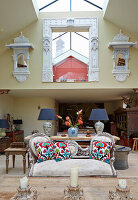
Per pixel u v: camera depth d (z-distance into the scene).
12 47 6.73
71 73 8.54
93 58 6.79
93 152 3.53
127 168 4.47
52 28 6.99
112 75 6.73
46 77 6.74
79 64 9.14
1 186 2.06
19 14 6.07
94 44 6.81
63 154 3.46
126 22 6.39
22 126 9.23
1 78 6.78
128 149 4.43
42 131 9.20
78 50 9.47
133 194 1.84
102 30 6.88
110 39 6.84
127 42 6.56
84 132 6.50
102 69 6.75
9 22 6.18
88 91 7.45
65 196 1.62
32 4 5.93
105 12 6.45
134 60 6.75
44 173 3.07
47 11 7.19
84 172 3.07
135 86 6.64
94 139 3.75
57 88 6.71
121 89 6.94
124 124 7.53
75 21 6.91
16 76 6.76
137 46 6.75
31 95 8.84
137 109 6.73
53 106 10.23
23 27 6.86
